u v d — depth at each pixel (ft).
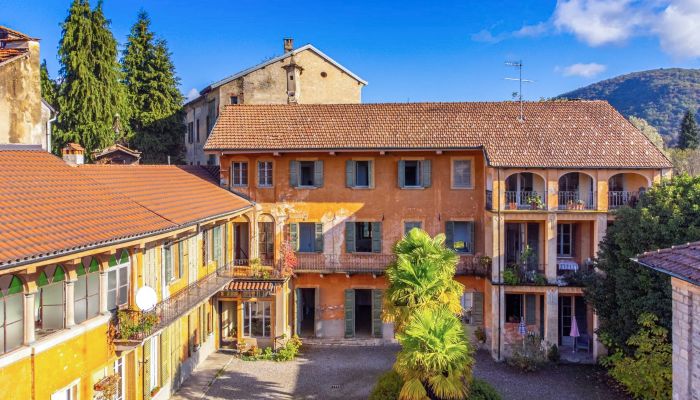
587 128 92.07
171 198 71.56
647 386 63.46
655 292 64.44
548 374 79.36
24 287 41.29
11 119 59.11
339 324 93.71
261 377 77.87
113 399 53.06
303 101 127.44
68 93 130.41
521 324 84.48
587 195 90.33
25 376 41.06
